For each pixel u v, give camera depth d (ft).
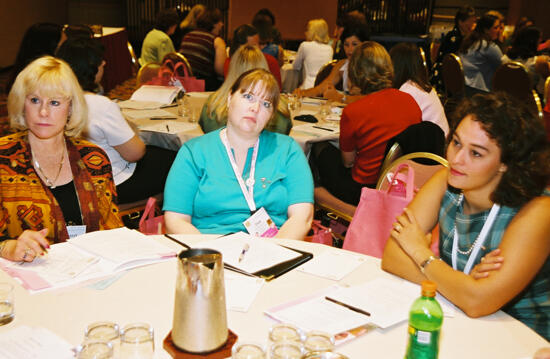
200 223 7.24
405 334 4.24
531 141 4.98
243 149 7.23
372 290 4.89
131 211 10.12
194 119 11.90
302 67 22.25
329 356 3.42
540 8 43.04
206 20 21.45
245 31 18.58
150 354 3.48
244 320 4.31
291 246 5.95
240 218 7.09
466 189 5.26
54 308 4.41
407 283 5.15
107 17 45.78
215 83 21.53
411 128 9.24
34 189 6.48
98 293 4.69
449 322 4.55
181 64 15.96
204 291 3.51
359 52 11.39
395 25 49.62
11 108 6.38
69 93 6.46
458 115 5.32
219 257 3.57
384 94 10.44
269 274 5.14
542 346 4.20
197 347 3.60
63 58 9.57
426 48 38.32
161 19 25.54
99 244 5.59
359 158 10.48
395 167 7.86
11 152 6.44
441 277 4.90
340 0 47.70
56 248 5.54
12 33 33.86
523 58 23.00
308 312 4.41
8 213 6.41
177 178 7.11
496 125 4.94
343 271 5.34
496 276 4.75
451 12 49.06
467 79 22.63
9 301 4.17
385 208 6.97
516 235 4.96
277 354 3.39
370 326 4.32
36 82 6.24
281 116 10.21
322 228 8.00
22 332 3.95
